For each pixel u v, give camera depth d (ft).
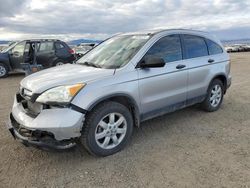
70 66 14.78
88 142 11.76
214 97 18.92
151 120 17.40
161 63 13.05
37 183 10.53
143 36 15.20
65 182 10.58
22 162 12.09
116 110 12.44
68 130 10.91
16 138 12.17
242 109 19.84
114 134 12.64
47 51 40.32
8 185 10.39
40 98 11.25
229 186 10.10
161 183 10.37
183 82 15.75
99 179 10.74
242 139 14.39
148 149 13.26
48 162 12.10
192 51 16.79
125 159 12.28
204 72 17.26
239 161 11.96
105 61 14.37
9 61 39.75
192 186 10.14
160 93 14.48
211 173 10.99
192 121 17.20
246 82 31.17
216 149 13.19
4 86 31.89
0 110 20.29
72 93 11.14
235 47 123.85
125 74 12.84
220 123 16.87
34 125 10.93
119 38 16.40
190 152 12.89
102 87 11.88
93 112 11.73
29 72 32.58
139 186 10.22
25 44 39.19
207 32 18.69
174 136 14.85
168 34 15.49
